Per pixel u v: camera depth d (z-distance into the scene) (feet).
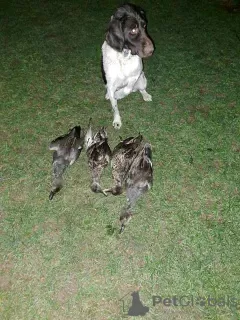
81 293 3.54
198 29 6.57
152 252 3.79
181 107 5.22
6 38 6.51
